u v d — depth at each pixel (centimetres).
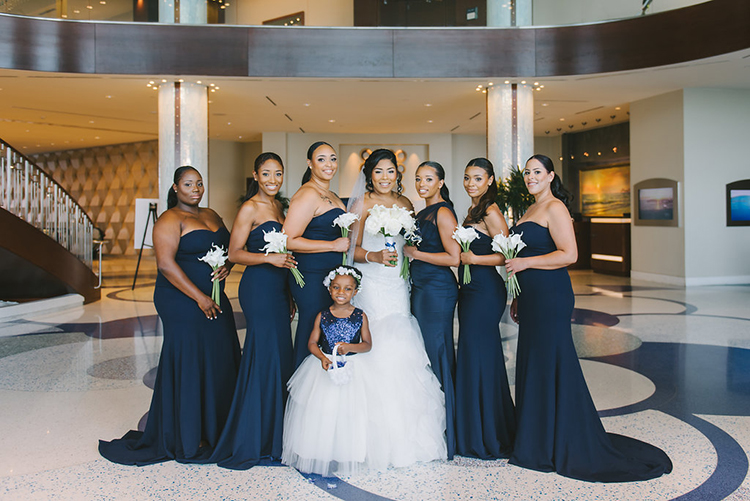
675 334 667
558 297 297
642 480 280
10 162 818
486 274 321
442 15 1009
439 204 327
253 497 266
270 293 318
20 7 928
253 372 312
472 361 316
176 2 985
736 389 446
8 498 265
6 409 406
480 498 263
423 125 1552
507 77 998
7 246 789
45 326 752
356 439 292
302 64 982
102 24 948
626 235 1354
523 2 1005
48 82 1016
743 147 1138
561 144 1747
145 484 281
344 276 301
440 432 314
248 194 341
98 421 381
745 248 1153
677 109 1134
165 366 321
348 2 1092
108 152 2012
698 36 898
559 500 260
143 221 1138
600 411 394
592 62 979
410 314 335
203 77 984
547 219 303
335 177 1731
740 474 288
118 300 1011
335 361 289
